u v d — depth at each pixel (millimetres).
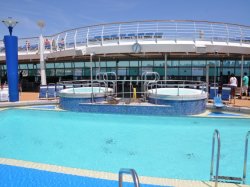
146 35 13156
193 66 18188
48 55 16297
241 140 7082
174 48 12461
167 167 5480
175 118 9484
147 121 9227
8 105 11984
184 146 6730
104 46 13242
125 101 10898
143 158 5984
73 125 8898
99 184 4047
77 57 15969
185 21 12836
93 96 10859
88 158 6020
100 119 9641
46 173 4383
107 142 7145
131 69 19000
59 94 11703
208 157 5969
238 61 18172
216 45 12492
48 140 7371
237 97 13508
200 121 9141
